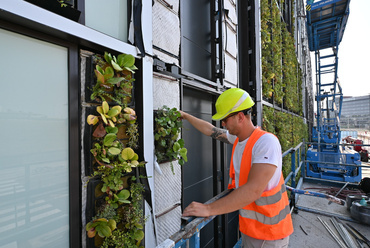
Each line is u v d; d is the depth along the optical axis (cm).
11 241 84
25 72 88
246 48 364
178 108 184
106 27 120
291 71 664
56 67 99
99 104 114
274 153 105
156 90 157
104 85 107
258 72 357
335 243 271
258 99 354
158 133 149
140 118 135
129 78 124
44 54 95
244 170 120
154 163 145
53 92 98
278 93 486
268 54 410
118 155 115
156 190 153
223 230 268
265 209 118
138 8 133
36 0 83
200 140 253
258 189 97
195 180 238
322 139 845
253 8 365
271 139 111
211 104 283
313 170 712
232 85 315
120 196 117
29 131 89
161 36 167
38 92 93
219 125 287
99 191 112
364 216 304
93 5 112
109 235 104
